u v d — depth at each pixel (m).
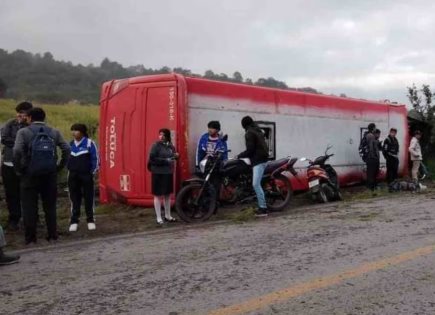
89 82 105.88
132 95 11.09
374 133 14.38
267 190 10.54
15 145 7.39
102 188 11.74
